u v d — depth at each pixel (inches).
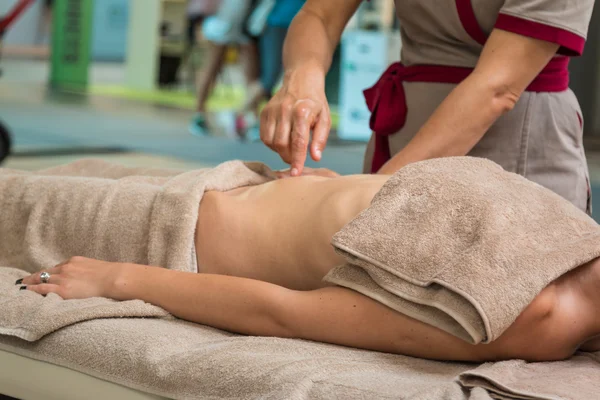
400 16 75.1
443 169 53.9
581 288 50.2
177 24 431.8
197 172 66.0
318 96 66.8
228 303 53.4
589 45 283.4
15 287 59.9
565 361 51.2
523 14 64.8
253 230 59.9
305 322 51.5
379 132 76.5
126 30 537.3
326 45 74.2
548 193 54.6
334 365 46.6
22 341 53.8
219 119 309.1
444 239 49.3
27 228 65.7
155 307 55.4
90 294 57.5
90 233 63.7
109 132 251.8
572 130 72.6
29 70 460.4
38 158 194.5
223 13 269.4
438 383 45.1
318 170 68.4
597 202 178.4
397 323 49.7
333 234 56.4
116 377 49.7
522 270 46.7
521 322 48.5
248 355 47.9
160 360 48.8
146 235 62.1
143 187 64.5
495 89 64.9
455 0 69.1
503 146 71.3
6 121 253.4
